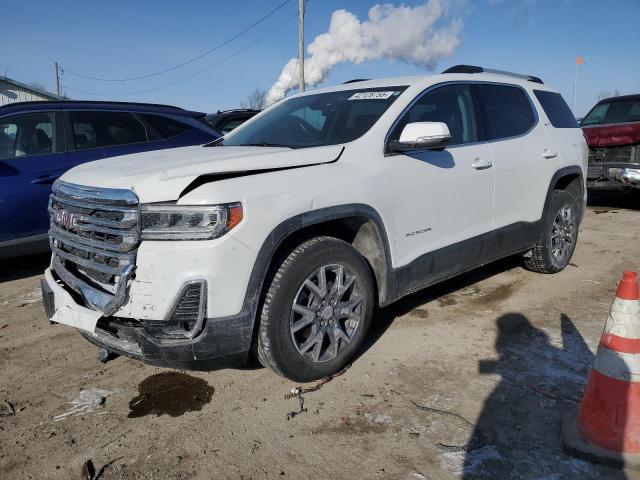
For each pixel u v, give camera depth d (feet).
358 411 9.64
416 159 12.12
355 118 12.41
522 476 7.86
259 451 8.63
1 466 8.43
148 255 8.85
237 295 9.07
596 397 8.23
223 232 8.86
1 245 17.22
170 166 9.95
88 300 9.75
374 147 11.53
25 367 11.73
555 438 8.73
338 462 8.30
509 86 15.88
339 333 10.69
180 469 8.24
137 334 9.09
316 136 12.56
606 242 22.25
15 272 19.35
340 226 11.44
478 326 13.32
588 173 29.12
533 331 12.96
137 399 10.31
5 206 17.13
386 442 8.75
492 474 7.91
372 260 11.56
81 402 10.25
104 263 9.50
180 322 9.03
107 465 8.38
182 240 8.82
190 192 9.01
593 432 8.24
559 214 17.12
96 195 9.52
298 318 10.25
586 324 13.34
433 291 16.02
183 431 9.21
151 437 9.08
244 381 10.87
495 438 8.77
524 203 15.38
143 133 20.62
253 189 9.36
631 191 28.35
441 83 13.53
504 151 14.55
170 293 8.80
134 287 8.95
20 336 13.41
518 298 15.31
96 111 19.70
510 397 9.98
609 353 8.13
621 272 17.83
